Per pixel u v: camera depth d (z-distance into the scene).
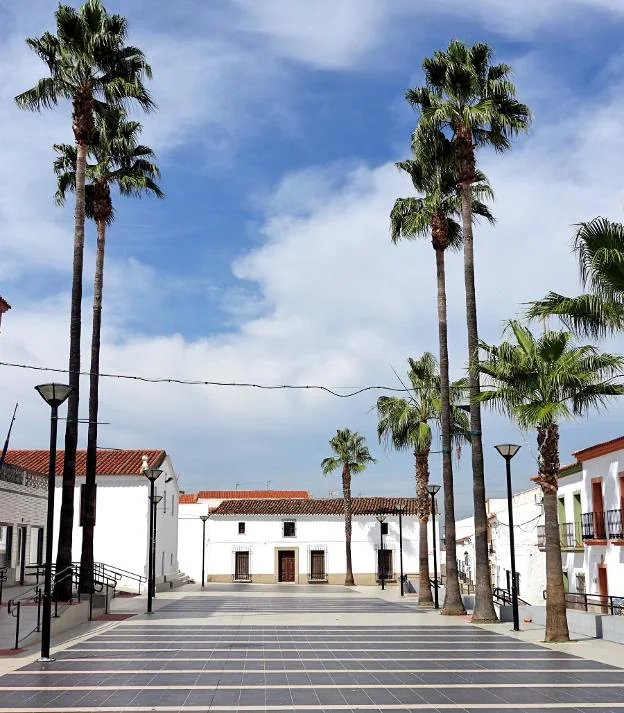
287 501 61.31
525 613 23.94
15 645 15.88
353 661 14.68
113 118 26.28
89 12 24.78
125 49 25.92
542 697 11.18
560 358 18.41
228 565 58.44
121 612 25.98
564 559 32.47
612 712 10.17
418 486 32.38
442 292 27.33
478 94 23.53
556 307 16.00
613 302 15.44
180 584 49.94
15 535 31.98
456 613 25.45
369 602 33.31
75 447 23.28
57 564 22.56
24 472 33.41
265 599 35.06
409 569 57.22
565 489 32.31
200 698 10.89
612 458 26.92
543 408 17.56
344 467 56.06
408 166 27.75
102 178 28.14
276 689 11.63
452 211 27.75
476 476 23.38
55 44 24.78
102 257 28.17
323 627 21.27
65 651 15.80
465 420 29.62
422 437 31.17
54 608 18.95
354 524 58.06
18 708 10.18
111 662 14.30
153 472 26.33
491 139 24.25
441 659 15.07
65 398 15.63
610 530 26.86
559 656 15.61
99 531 41.81
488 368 18.81
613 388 18.27
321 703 10.62
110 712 9.96
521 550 37.31
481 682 12.43
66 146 28.36
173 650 16.03
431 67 23.92
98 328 27.70
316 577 57.81
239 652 15.80
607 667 14.12
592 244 15.34
